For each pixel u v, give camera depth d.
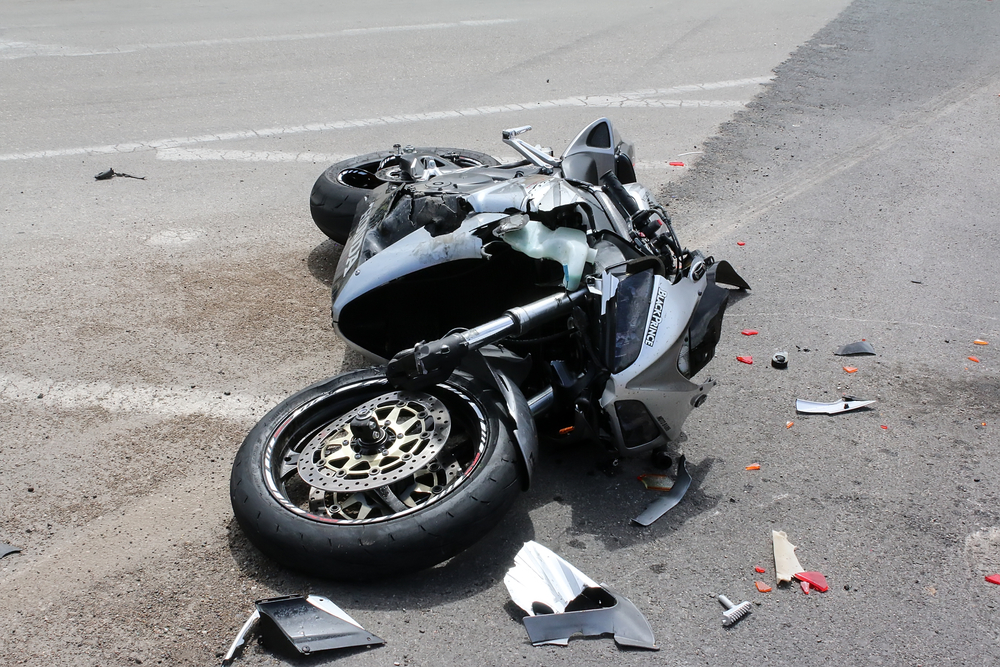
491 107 10.41
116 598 3.59
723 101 10.41
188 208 7.80
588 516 3.97
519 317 3.84
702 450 4.46
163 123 10.09
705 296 4.32
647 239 4.37
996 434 4.50
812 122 9.66
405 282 4.67
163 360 5.49
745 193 7.89
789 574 3.57
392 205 5.12
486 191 4.63
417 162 6.24
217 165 8.81
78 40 13.94
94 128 9.92
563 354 4.32
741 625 3.36
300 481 4.14
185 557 3.81
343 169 6.98
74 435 4.77
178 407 5.01
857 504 4.02
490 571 3.67
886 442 4.47
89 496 4.28
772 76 11.30
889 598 3.47
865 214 7.41
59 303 6.19
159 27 14.80
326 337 5.75
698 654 3.22
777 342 5.50
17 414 4.96
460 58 12.58
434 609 3.47
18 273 6.61
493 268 4.69
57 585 3.68
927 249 6.75
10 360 5.50
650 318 3.91
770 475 4.24
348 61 12.53
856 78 11.15
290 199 7.97
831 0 15.40
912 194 7.79
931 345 5.41
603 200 4.49
